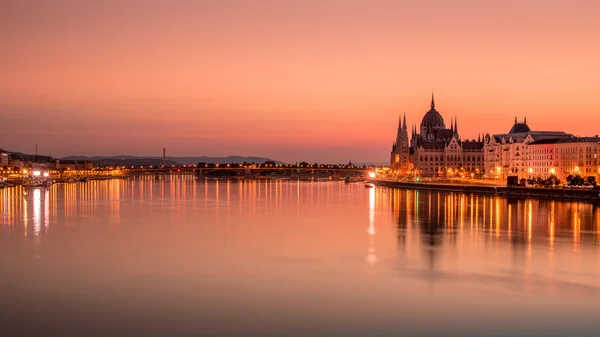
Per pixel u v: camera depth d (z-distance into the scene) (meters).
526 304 97.12
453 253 136.88
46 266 123.25
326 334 84.75
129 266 123.31
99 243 152.25
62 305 96.50
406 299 99.75
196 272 118.06
